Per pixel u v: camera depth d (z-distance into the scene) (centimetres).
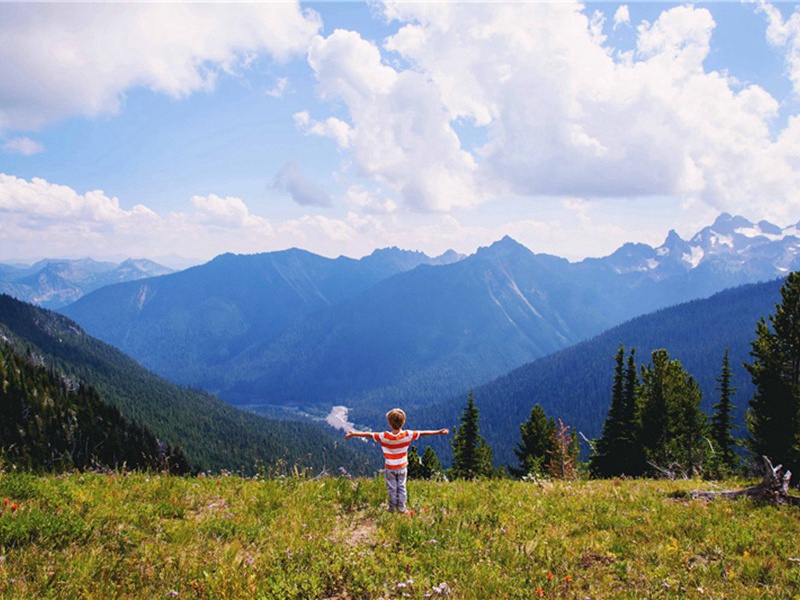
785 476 1134
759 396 3241
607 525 903
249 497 971
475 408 5953
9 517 650
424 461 3450
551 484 1368
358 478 1177
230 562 611
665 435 4856
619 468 5422
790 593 616
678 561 723
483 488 1246
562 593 591
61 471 1038
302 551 657
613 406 5634
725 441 5372
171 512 833
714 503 1083
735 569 697
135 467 1197
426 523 821
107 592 516
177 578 566
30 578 533
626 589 609
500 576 625
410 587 566
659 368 4994
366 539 765
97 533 671
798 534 862
